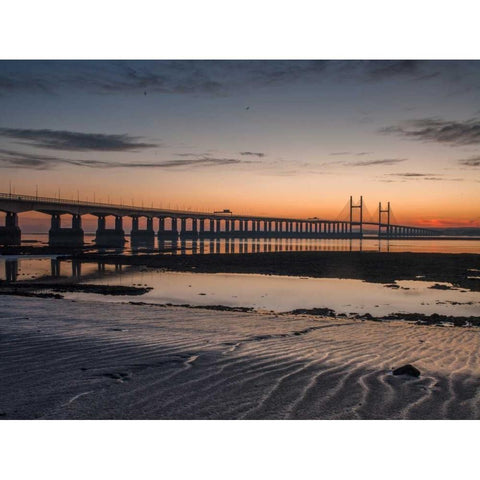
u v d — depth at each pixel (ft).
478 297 71.31
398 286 85.92
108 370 17.69
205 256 169.37
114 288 77.87
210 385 15.93
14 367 17.89
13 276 102.83
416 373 17.89
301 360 20.40
